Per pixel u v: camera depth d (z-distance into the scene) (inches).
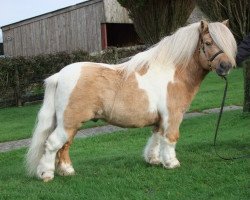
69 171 224.7
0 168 285.4
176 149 280.4
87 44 819.4
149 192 198.7
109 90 211.5
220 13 306.7
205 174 217.3
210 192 194.5
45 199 195.5
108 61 693.9
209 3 309.3
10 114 550.0
